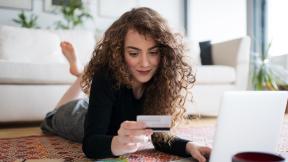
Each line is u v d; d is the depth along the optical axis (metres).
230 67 2.67
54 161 1.02
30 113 2.08
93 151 0.92
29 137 1.60
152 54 0.97
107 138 0.91
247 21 3.66
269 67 3.12
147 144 1.30
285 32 3.33
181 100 1.11
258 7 3.65
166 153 1.14
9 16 3.00
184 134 1.64
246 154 0.65
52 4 3.17
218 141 0.73
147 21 0.95
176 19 3.94
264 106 0.77
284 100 0.81
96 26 3.41
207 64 2.95
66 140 1.50
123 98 1.07
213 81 2.56
